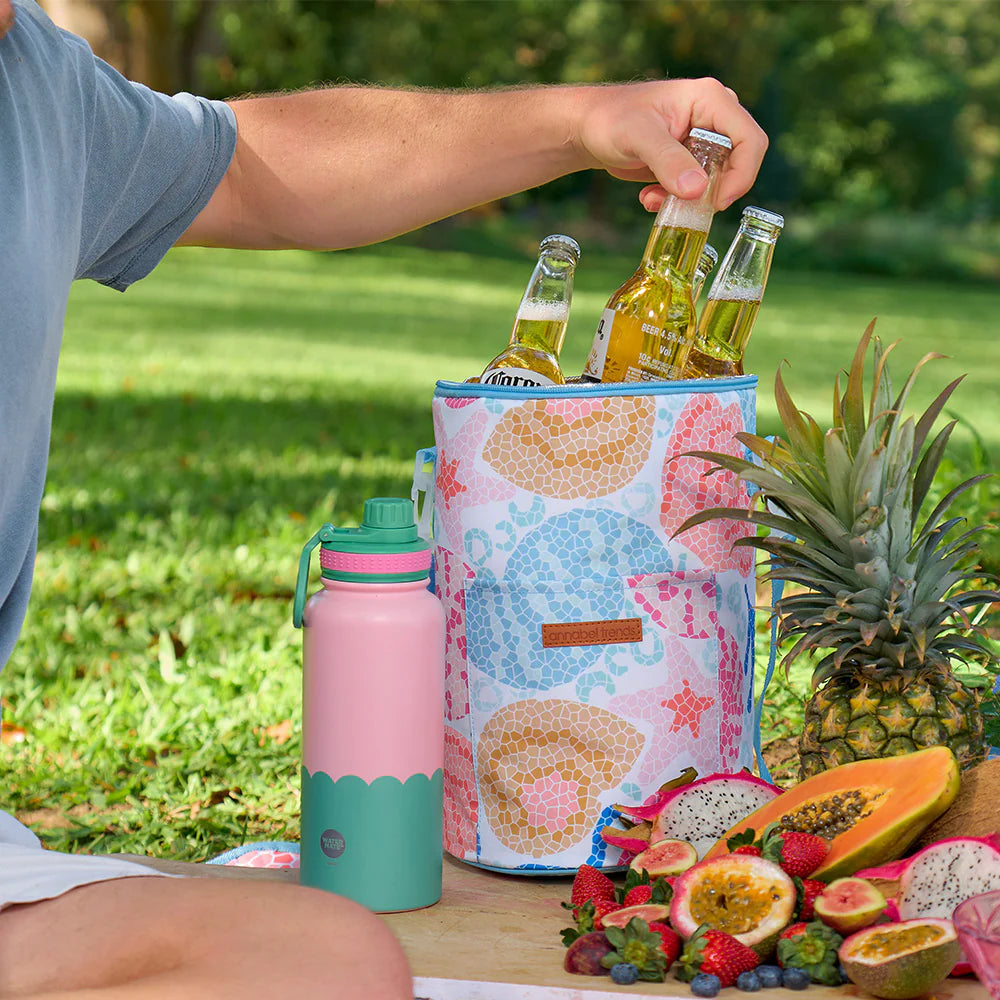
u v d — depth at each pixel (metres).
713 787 2.15
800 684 3.74
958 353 15.70
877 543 2.12
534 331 2.31
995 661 2.26
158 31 23.80
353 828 2.00
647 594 2.14
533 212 32.72
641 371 2.25
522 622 2.13
